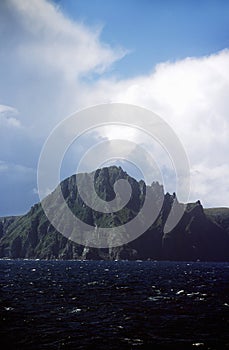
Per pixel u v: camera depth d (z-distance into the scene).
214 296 62.31
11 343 30.38
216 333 34.53
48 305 49.44
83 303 51.62
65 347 29.42
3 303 50.66
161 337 32.88
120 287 75.56
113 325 37.34
